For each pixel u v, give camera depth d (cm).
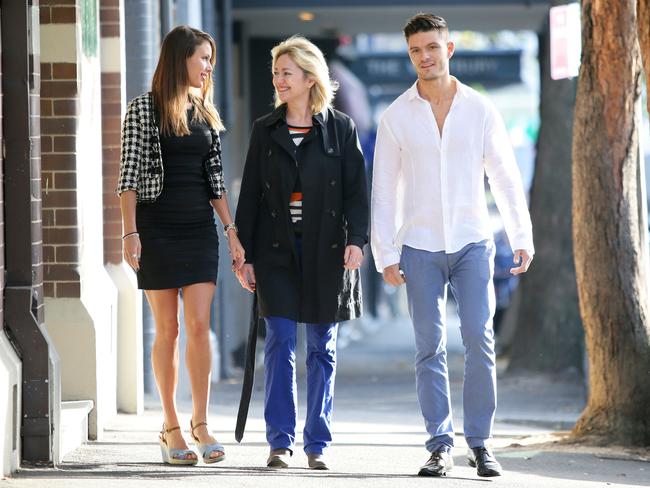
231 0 5166
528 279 4884
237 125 6100
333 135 2062
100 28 2755
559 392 4419
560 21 3269
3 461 1842
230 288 5503
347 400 3956
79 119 2384
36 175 1962
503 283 7881
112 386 2695
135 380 2817
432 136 1991
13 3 1917
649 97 2384
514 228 1998
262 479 1891
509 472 2203
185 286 2014
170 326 2036
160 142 1981
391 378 4756
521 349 4862
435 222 2000
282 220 2044
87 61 2469
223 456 2059
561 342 4784
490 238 2020
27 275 1947
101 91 2764
